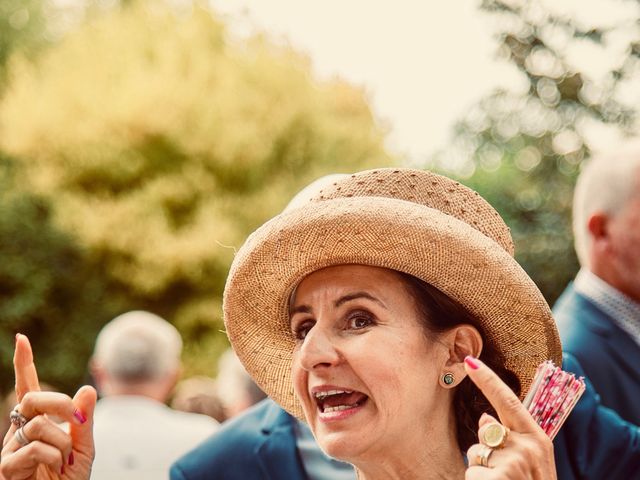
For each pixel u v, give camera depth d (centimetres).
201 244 1622
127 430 434
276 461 282
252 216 1655
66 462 220
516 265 208
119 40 1739
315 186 244
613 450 285
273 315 233
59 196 1664
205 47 1719
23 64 1739
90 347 1683
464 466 213
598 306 335
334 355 205
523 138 679
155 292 1666
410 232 201
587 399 288
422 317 209
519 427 180
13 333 1670
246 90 1692
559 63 546
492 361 219
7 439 225
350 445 203
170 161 1677
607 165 338
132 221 1644
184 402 601
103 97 1666
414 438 207
